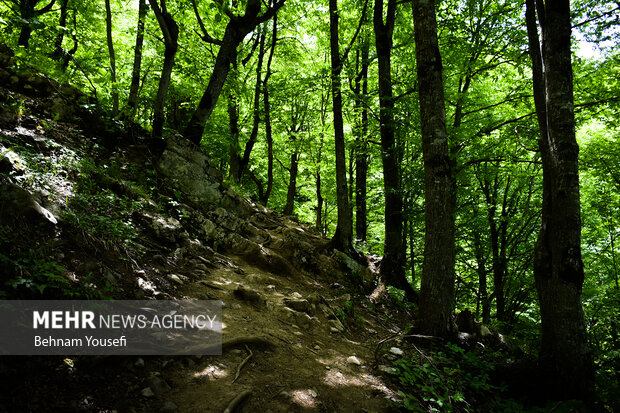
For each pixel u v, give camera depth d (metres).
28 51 7.60
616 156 10.60
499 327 11.28
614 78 9.30
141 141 8.33
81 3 10.59
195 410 2.96
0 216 3.60
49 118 6.76
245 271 6.86
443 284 6.34
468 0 10.42
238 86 10.59
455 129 9.78
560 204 5.15
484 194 15.27
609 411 5.01
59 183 5.12
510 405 4.69
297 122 18.05
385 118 10.16
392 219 10.04
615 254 13.31
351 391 4.03
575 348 4.92
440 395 4.51
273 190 21.77
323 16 14.38
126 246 4.98
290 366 4.13
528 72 11.41
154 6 7.60
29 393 2.51
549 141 5.38
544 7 5.86
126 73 12.41
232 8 9.88
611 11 8.07
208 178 8.91
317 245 9.82
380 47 10.09
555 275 5.14
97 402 2.71
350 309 7.02
